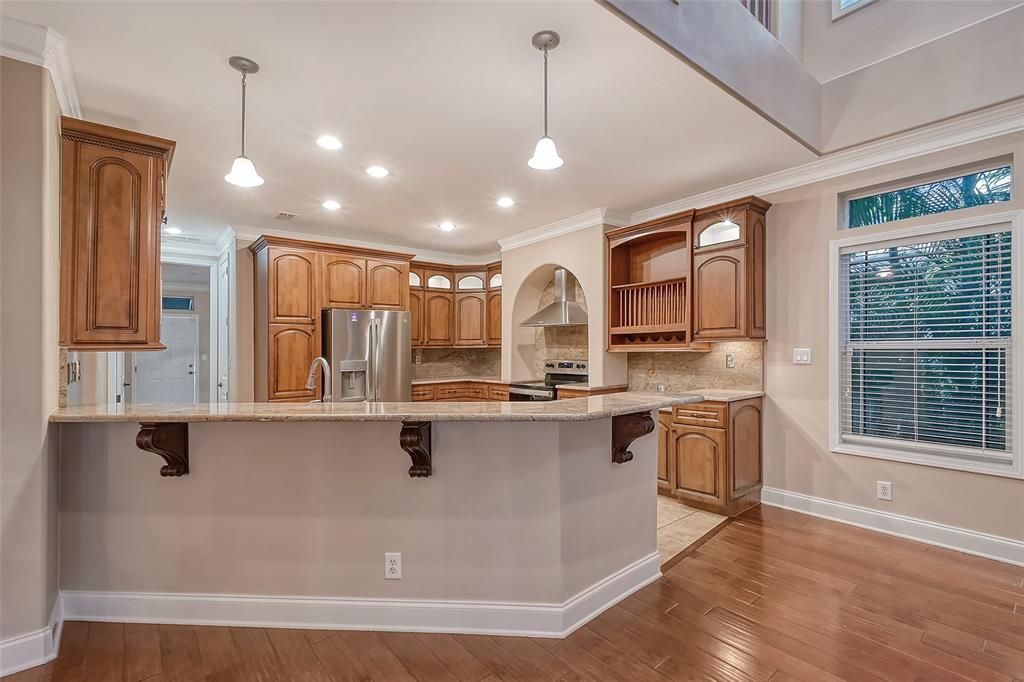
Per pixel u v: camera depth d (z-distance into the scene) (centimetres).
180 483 227
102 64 226
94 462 228
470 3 189
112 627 222
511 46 217
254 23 199
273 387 484
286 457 225
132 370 767
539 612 219
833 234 361
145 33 204
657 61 230
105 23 197
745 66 270
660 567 282
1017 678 188
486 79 243
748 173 381
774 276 395
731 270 389
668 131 305
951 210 314
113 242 229
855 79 335
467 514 222
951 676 189
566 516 223
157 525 228
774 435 398
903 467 332
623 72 239
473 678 188
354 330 518
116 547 228
